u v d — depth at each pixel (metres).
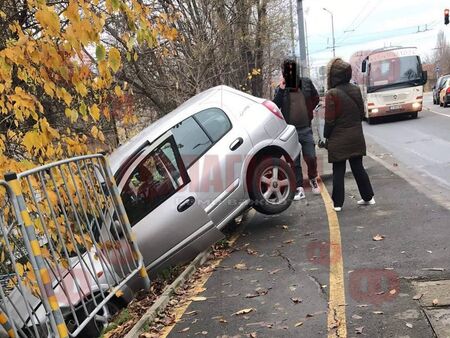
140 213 5.54
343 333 3.60
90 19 4.35
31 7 4.15
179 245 5.68
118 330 4.46
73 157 4.40
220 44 11.61
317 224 6.50
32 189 3.66
